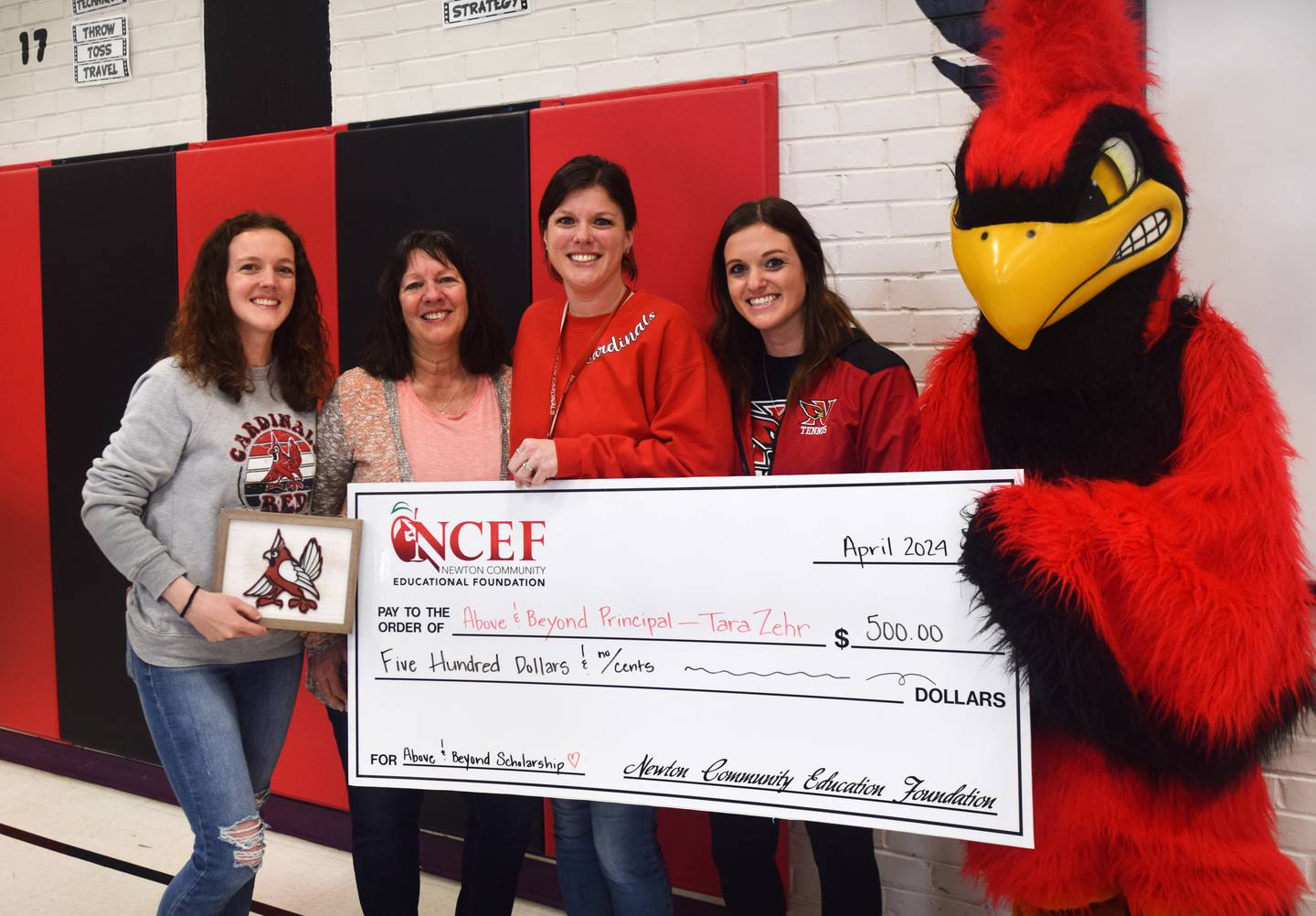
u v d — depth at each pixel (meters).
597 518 1.39
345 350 2.25
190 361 1.43
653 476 1.40
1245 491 1.04
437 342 1.53
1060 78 1.13
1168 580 1.02
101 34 2.72
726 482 1.33
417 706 1.46
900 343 1.91
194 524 1.43
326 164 2.23
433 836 2.25
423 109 2.34
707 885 1.99
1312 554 1.60
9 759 2.82
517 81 2.23
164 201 2.42
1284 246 1.59
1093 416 1.16
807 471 1.47
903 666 1.25
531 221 2.03
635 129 1.94
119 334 2.50
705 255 1.90
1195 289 1.65
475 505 1.43
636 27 2.10
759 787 1.32
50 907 2.06
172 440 1.42
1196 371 1.10
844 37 1.92
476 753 1.44
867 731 1.27
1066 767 1.15
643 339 1.46
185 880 1.46
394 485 1.46
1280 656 1.07
